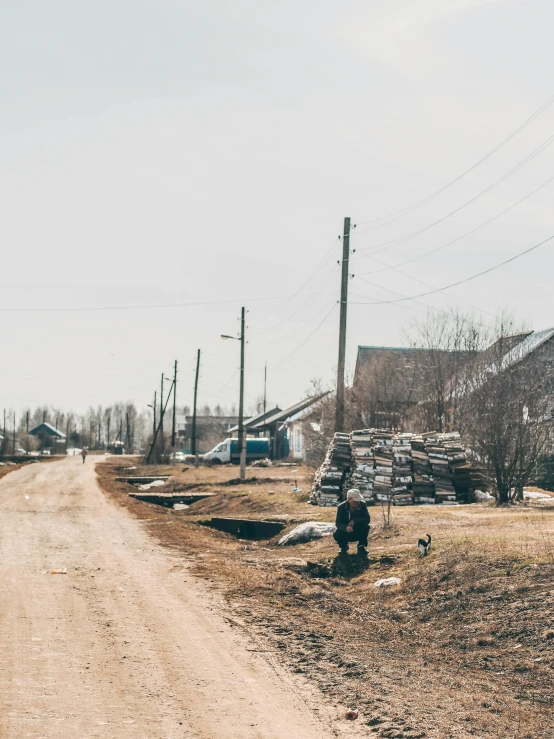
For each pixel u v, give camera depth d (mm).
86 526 25109
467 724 7219
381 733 6984
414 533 18266
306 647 10156
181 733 6777
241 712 7457
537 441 25922
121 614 11797
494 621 10703
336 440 28453
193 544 21016
